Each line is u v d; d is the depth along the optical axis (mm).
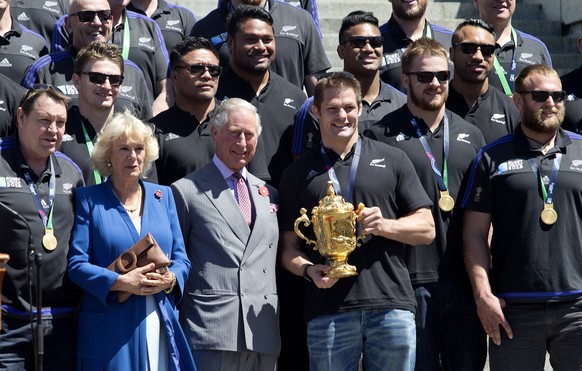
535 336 9484
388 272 9031
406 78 9984
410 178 9305
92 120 9969
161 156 10055
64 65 10875
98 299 8531
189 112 10195
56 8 13203
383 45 12000
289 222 9289
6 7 11602
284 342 10055
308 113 10406
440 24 16703
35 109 8750
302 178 9258
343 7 16844
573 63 16594
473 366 9688
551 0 17625
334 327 8961
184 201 9109
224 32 12055
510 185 9531
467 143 9922
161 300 8555
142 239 8484
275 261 9336
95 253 8617
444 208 9641
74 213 8844
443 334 9734
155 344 8477
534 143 9672
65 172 9000
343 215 8734
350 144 9328
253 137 9219
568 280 9398
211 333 8836
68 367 8711
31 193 8734
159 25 13078
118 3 11938
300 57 12094
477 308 9508
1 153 8812
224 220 9070
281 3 12203
